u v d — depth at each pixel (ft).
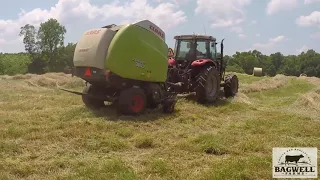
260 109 32.68
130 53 27.37
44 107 30.73
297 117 27.40
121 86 27.89
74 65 28.37
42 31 197.88
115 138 19.77
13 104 31.40
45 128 21.63
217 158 17.03
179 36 38.32
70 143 18.78
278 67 280.51
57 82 53.21
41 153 16.98
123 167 14.73
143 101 28.27
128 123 24.41
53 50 202.08
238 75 77.77
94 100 30.40
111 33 26.99
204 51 38.04
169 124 25.09
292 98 40.24
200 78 34.65
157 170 14.70
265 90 50.21
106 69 26.50
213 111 30.58
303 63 247.09
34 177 13.92
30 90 45.29
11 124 22.82
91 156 16.90
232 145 19.29
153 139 20.06
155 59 29.60
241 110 31.60
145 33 28.73
